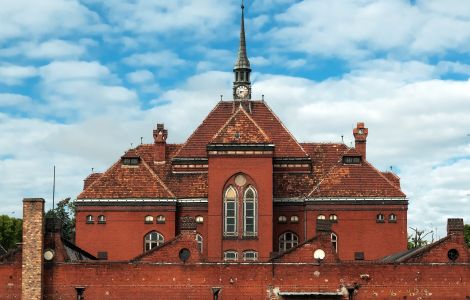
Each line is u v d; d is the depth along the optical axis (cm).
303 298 6000
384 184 8525
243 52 9588
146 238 8425
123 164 8744
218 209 8119
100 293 6038
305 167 8819
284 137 9031
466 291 6028
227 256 8069
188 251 6128
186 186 8725
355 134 9194
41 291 5984
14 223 13638
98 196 8462
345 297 6000
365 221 8381
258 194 8131
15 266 6053
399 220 8381
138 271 6059
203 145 8969
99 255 8281
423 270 6041
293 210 8506
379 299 6003
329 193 8456
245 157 8175
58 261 6088
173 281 6044
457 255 6100
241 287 6019
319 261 6072
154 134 9150
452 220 6147
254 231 8125
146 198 8450
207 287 6028
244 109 9012
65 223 12762
